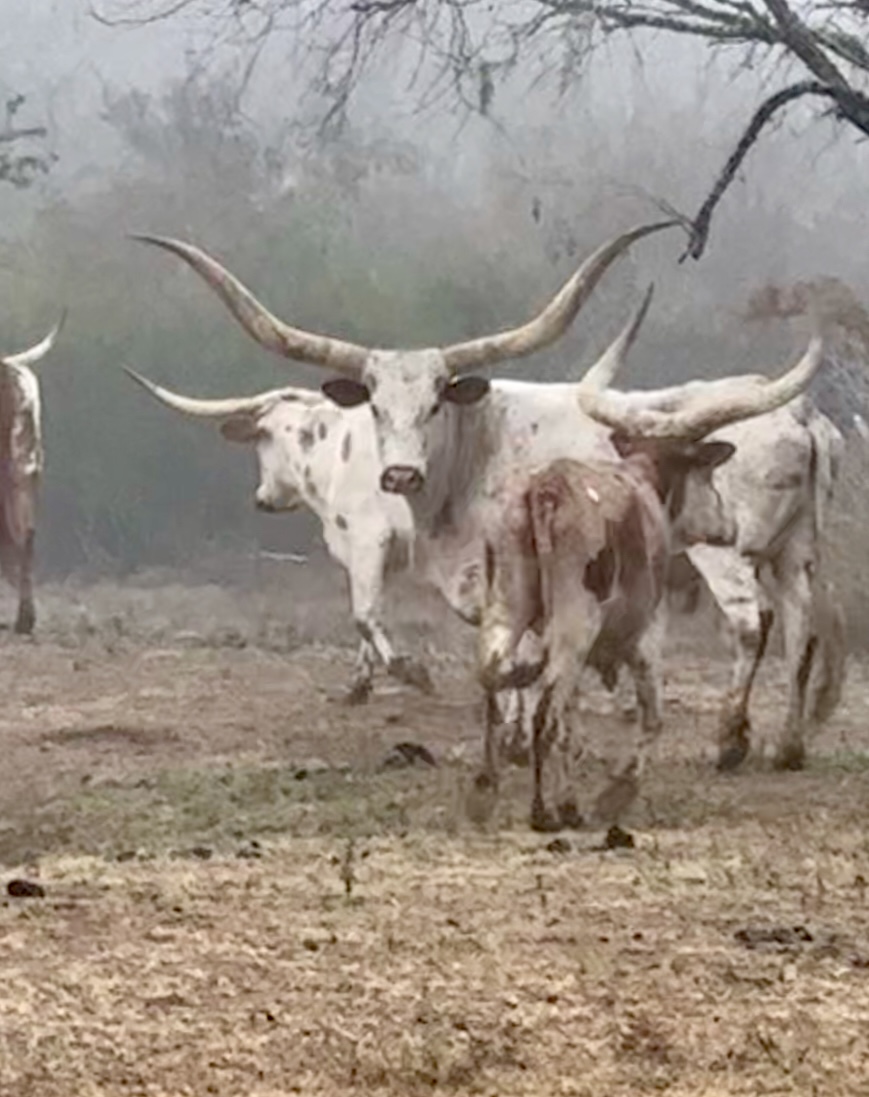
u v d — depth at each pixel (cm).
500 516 1366
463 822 1377
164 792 1523
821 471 1627
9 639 2456
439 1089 877
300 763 1647
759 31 1861
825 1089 880
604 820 1379
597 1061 908
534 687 1524
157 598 2989
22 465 2494
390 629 2316
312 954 1054
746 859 1257
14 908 1139
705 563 1599
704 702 1955
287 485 1995
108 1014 961
